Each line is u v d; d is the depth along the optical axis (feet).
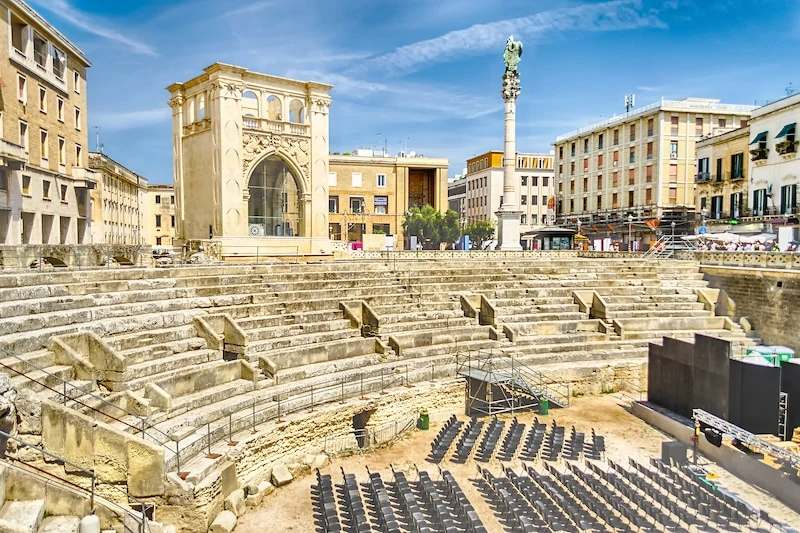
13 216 126.62
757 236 142.20
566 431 74.69
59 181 148.97
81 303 65.57
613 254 155.94
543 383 87.30
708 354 71.15
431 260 120.88
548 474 60.39
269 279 88.89
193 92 116.98
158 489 46.93
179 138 121.29
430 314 95.61
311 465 61.87
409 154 288.30
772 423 65.21
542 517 50.44
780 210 149.69
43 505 40.27
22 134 132.16
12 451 44.39
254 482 57.67
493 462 63.98
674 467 61.98
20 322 56.24
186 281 79.41
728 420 67.82
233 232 109.19
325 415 67.26
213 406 61.26
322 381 72.08
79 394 53.06
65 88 152.46
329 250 121.39
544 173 340.59
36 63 136.56
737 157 170.30
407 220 253.85
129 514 42.14
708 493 55.01
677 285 118.52
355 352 81.71
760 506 55.21
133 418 54.54
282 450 62.18
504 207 149.69
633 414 81.56
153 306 71.05
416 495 54.49
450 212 255.91
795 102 144.25
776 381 65.21
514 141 148.25
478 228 284.00
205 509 48.08
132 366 61.21
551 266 120.98
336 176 251.60
